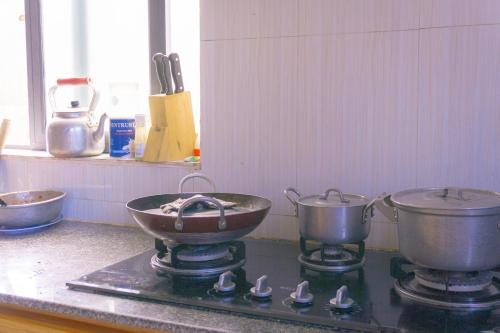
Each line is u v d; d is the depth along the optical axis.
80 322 1.19
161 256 1.44
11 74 2.35
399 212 1.18
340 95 1.57
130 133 1.94
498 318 1.06
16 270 1.40
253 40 1.66
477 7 1.41
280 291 1.22
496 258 1.09
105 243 1.67
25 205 1.76
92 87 2.00
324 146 1.60
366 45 1.53
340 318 1.06
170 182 1.82
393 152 1.53
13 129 2.36
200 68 1.74
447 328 1.01
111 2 2.09
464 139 1.45
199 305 1.14
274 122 1.66
